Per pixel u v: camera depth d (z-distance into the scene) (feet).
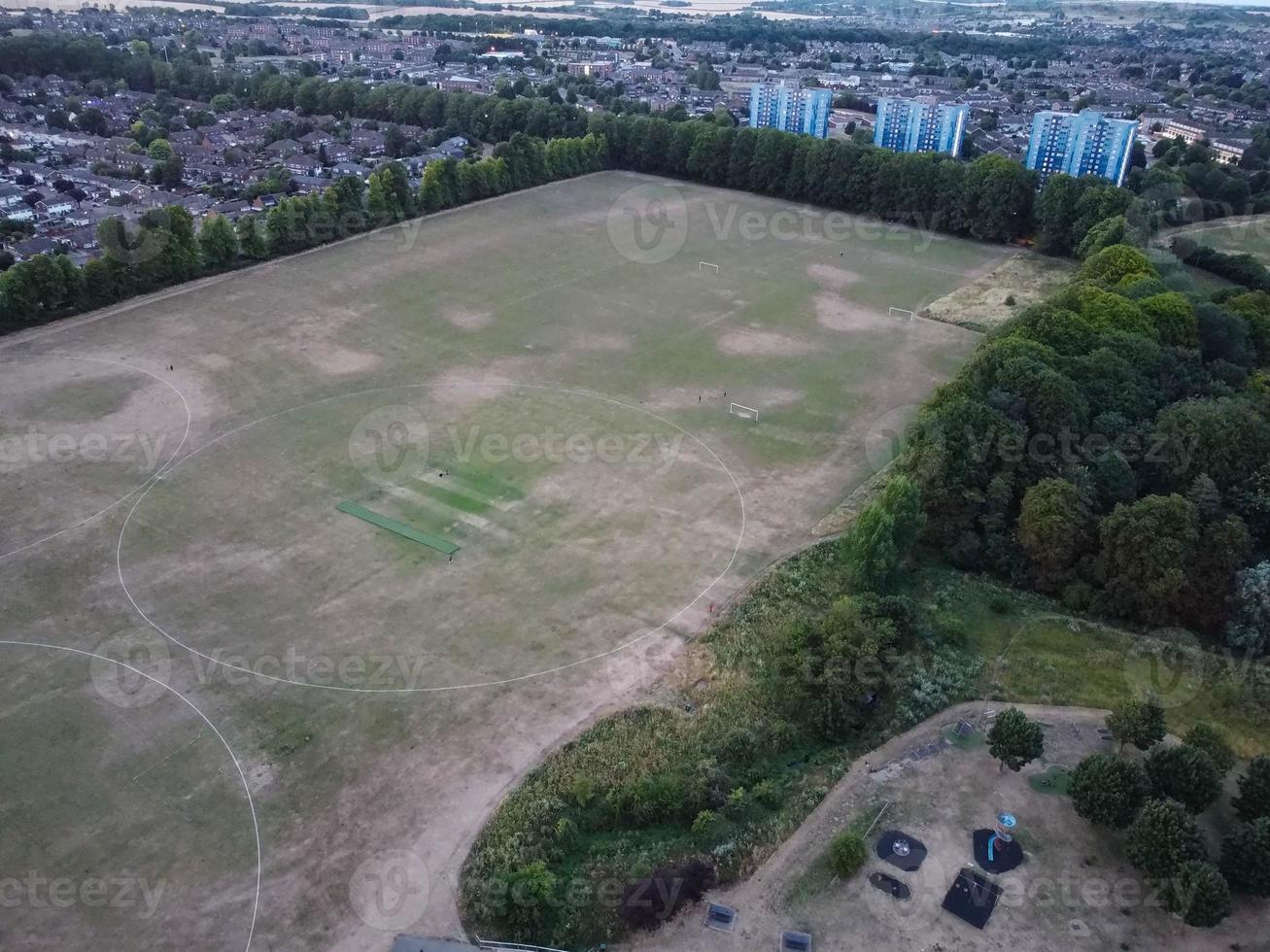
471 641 249.34
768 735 223.51
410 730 221.87
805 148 646.74
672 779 206.18
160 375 383.24
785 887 188.24
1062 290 425.69
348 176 563.48
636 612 261.85
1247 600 248.32
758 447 346.74
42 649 242.17
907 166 605.73
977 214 591.37
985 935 179.42
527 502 308.81
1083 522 271.49
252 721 222.69
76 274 434.71
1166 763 198.39
